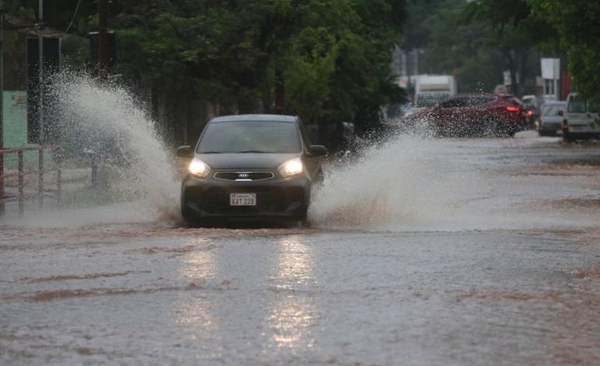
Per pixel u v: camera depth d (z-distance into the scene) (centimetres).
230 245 3903
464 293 2955
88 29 9631
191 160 4750
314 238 4131
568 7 9438
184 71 9125
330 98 12131
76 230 4475
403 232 4372
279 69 10331
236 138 4919
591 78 10106
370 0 13762
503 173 8338
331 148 12669
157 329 2516
